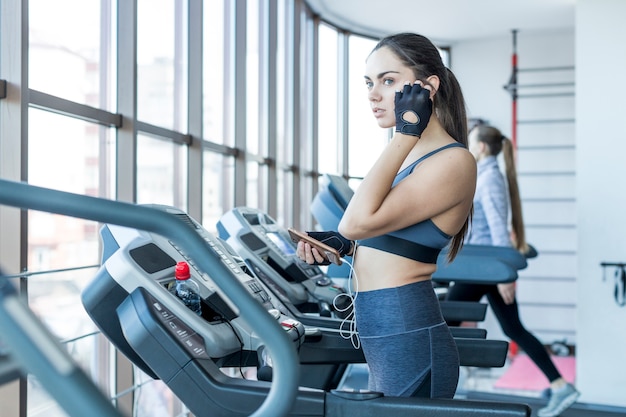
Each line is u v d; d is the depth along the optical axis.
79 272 2.78
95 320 1.74
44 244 2.53
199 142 3.74
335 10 6.39
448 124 1.76
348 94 7.01
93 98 2.86
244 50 4.50
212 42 4.26
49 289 2.56
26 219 2.15
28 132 2.19
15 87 2.10
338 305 2.88
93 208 0.96
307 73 6.42
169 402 3.60
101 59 2.90
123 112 2.90
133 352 1.75
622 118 4.65
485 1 6.16
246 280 2.21
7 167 2.11
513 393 5.06
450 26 6.96
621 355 4.65
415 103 1.59
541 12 6.50
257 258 2.79
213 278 1.01
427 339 1.65
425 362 1.65
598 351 4.70
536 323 7.25
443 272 3.65
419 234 1.64
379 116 1.73
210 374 1.61
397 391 1.64
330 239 1.79
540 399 4.79
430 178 1.60
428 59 1.70
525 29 7.10
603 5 4.67
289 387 1.01
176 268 1.84
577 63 4.73
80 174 2.76
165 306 1.72
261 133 5.21
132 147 2.91
